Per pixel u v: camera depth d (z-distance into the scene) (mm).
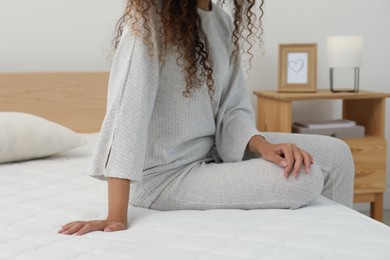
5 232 1253
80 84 2674
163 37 1409
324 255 1044
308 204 1435
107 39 2822
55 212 1414
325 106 3109
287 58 2811
